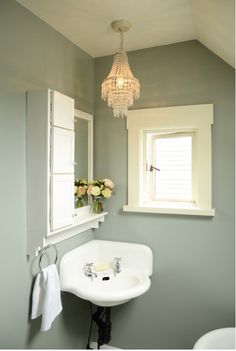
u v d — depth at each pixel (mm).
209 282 1746
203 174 1740
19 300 1324
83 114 1919
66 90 1729
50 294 1384
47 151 1332
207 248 1751
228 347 1466
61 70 1677
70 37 1734
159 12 1458
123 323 1975
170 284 1845
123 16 1494
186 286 1803
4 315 1236
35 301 1368
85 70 1954
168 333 1847
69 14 1463
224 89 1707
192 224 1785
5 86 1246
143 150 1992
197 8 1325
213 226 1734
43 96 1339
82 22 1552
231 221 1693
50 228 1355
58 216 1409
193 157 1888
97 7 1405
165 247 1859
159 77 1874
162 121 1847
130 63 1955
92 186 1906
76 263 1744
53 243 1521
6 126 1249
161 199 2002
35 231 1356
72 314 1810
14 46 1304
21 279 1336
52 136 1363
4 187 1239
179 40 1801
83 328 1953
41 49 1497
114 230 2012
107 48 1911
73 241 1798
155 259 1888
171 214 1838
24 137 1357
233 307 1689
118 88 1412
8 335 1256
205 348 1381
